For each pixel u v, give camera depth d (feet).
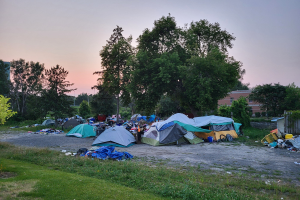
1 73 156.46
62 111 100.58
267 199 19.34
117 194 18.63
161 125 59.36
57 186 19.57
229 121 69.92
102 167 29.12
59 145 55.01
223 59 97.14
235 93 196.54
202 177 26.40
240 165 34.91
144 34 107.34
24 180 21.03
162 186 21.38
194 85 89.20
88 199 17.10
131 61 100.22
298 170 31.99
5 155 36.37
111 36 147.54
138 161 36.70
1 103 37.91
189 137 61.62
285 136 58.18
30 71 163.02
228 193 20.11
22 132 87.76
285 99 145.69
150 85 94.89
